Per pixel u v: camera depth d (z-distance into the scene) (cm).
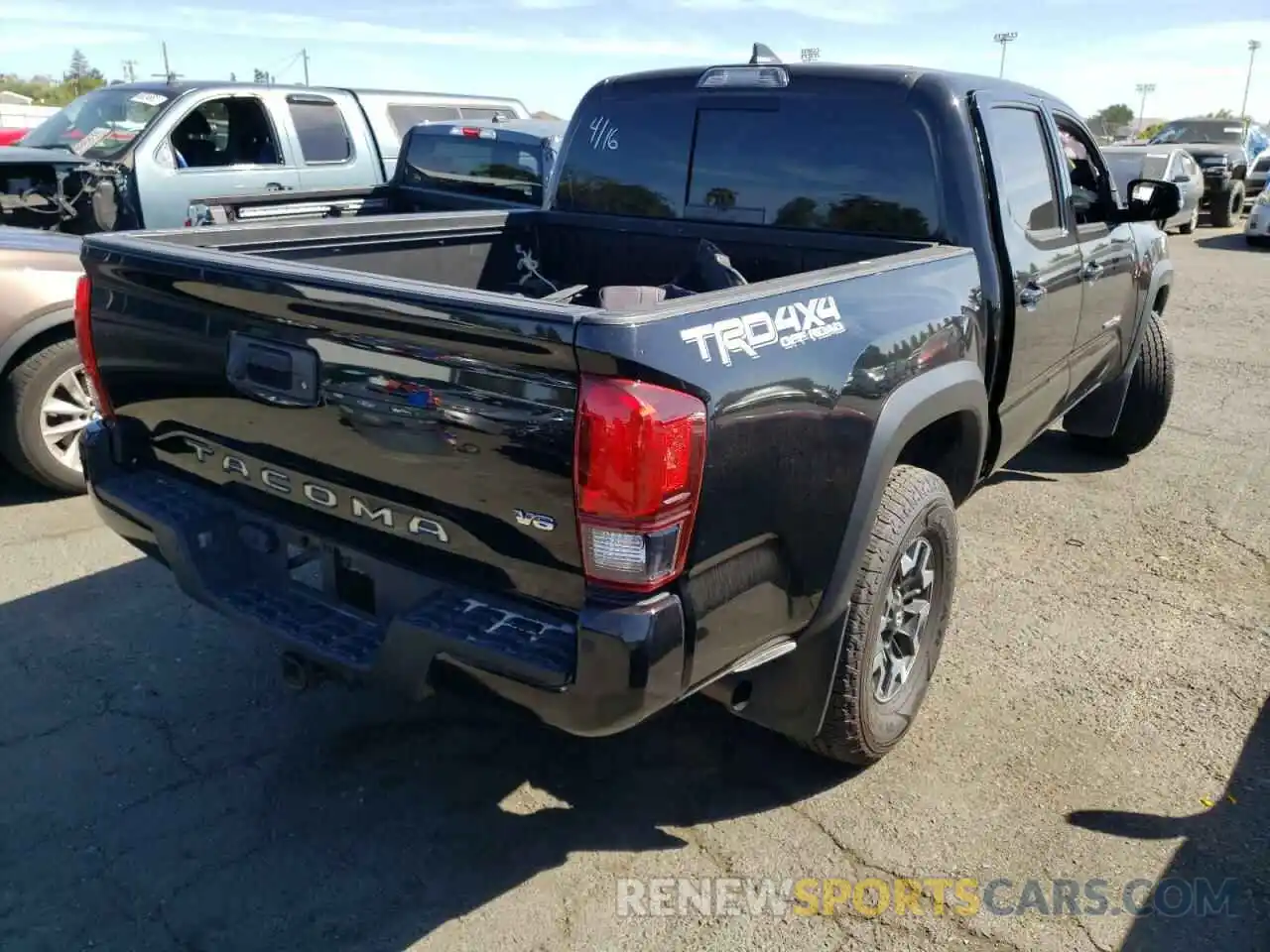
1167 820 301
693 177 407
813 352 252
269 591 289
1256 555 484
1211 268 1474
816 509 257
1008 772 323
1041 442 653
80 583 428
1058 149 415
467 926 260
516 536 229
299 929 258
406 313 223
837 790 314
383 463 245
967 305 331
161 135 780
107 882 271
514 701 228
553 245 448
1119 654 393
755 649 254
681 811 305
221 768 318
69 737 329
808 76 374
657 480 210
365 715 346
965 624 414
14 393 483
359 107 898
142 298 288
